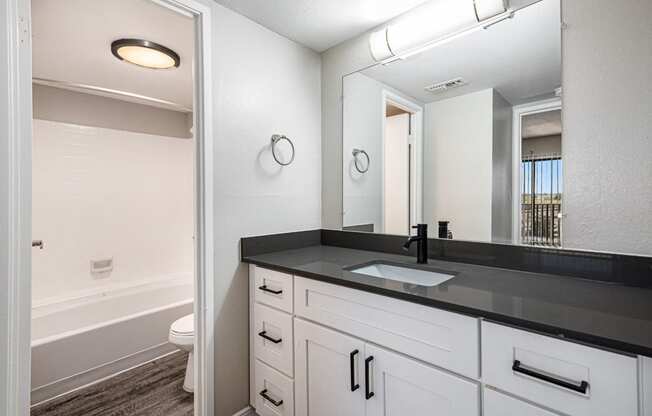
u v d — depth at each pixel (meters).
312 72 2.00
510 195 1.33
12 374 0.61
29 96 0.65
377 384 1.08
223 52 1.51
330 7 1.55
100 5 1.44
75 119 2.61
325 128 2.04
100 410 1.71
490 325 0.84
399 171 1.72
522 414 0.78
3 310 0.59
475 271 1.31
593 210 1.12
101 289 2.75
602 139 1.10
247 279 1.64
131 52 1.85
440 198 1.57
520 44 1.30
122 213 2.89
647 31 1.02
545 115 1.24
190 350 1.88
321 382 1.27
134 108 2.97
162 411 1.71
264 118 1.71
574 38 1.16
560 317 0.78
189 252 3.40
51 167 2.49
